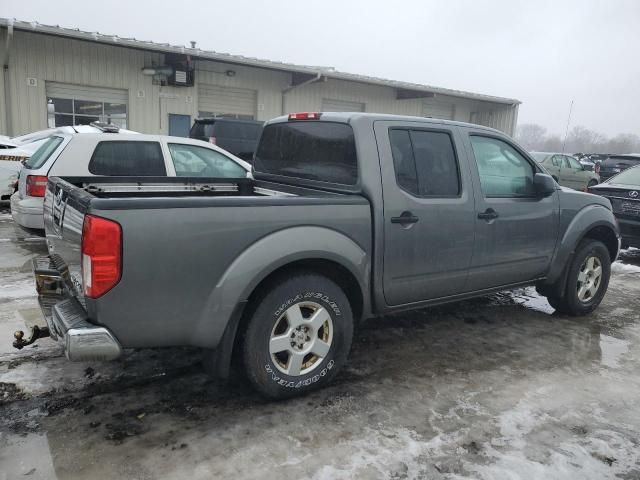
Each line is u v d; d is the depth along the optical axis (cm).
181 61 1593
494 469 255
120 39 1408
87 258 243
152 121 1596
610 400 332
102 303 246
